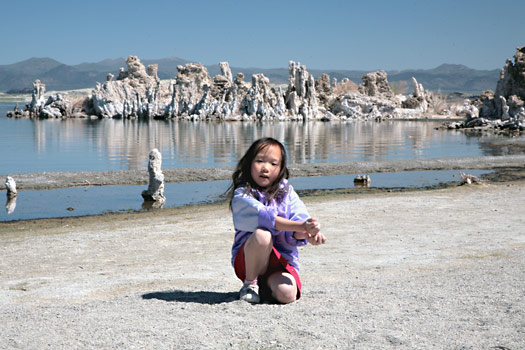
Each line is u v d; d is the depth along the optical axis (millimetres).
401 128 88875
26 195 21391
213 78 131500
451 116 139375
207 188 23344
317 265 7473
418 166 30547
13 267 8992
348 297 4453
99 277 7180
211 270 7301
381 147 49875
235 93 123062
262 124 101812
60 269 8602
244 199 4219
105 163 35406
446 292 4516
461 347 3074
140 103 124312
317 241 4121
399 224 12430
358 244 9805
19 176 24562
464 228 11438
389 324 3564
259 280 4484
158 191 20219
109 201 20078
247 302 4289
